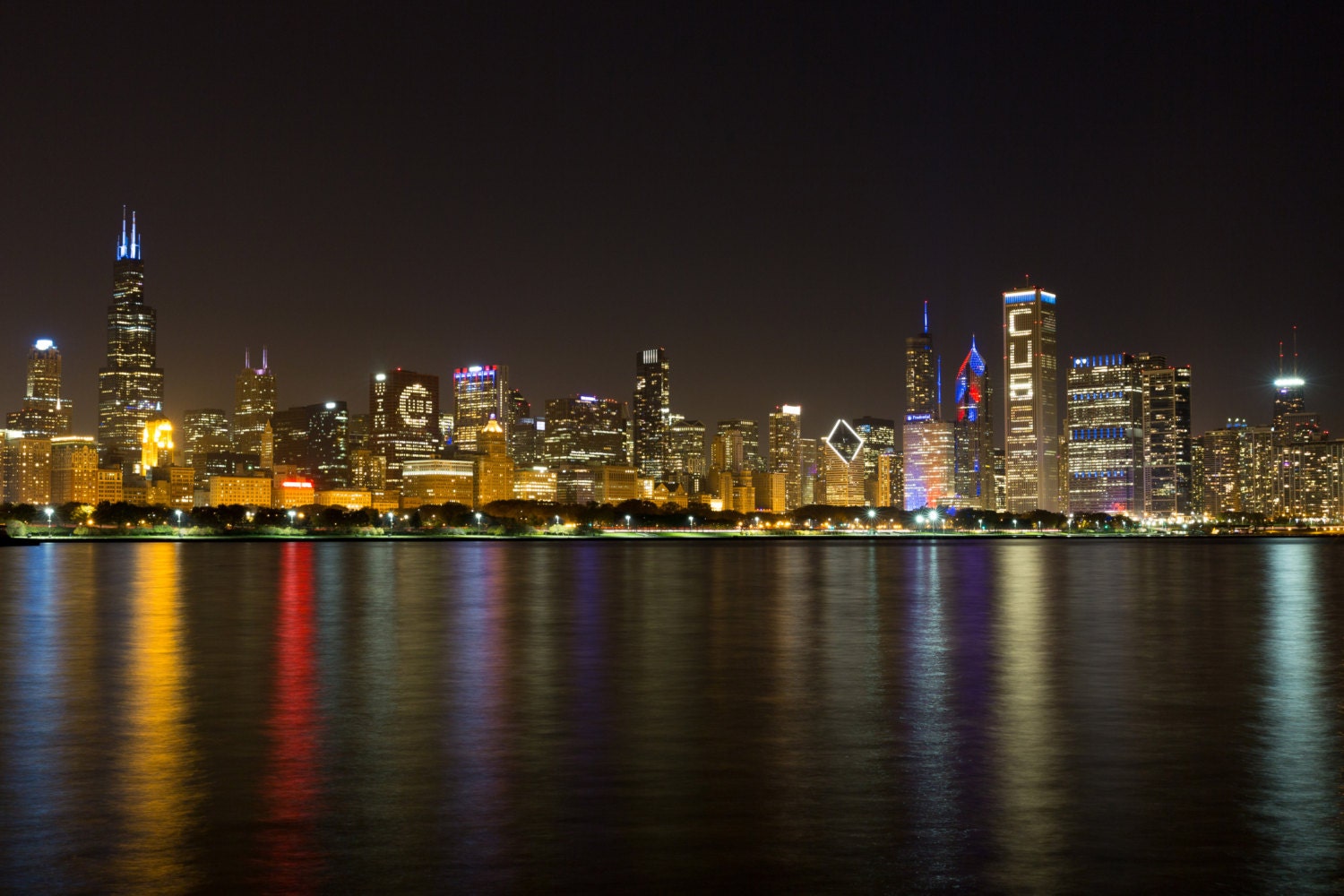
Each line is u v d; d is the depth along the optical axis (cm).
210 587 12262
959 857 2241
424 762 3120
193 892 2050
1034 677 4916
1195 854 2261
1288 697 4325
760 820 2512
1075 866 2186
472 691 4478
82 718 3825
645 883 2094
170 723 3722
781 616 8344
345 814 2552
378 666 5312
